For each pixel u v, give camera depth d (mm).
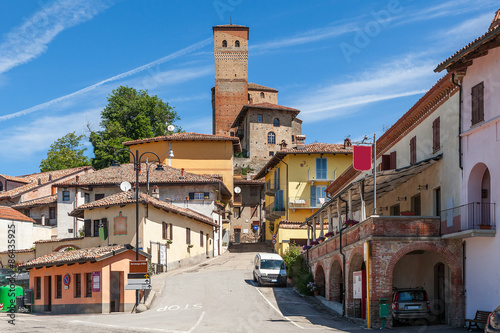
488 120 21484
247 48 115125
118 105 83688
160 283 37375
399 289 23953
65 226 56875
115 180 56250
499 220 21109
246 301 30984
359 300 26062
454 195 23766
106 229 43094
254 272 39375
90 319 25828
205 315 26281
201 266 47594
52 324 23000
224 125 113625
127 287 29234
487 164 21688
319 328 22516
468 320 22016
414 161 28328
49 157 86812
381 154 33969
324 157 58500
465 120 23062
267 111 96000
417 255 28359
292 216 58062
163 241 45062
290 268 40562
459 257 23500
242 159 93562
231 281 38656
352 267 26453
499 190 21047
